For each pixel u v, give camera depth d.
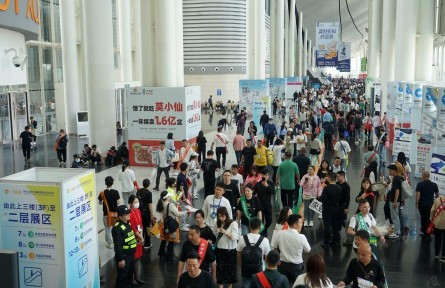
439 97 12.54
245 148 15.07
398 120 18.53
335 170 12.77
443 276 8.54
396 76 21.77
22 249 6.14
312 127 24.72
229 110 42.97
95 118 20.08
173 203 9.43
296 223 6.57
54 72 31.91
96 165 19.50
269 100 30.94
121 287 7.41
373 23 43.16
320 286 5.00
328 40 44.69
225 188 9.44
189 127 19.27
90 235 6.69
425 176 10.46
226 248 7.10
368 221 7.56
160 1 19.97
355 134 25.27
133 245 7.47
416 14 21.08
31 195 6.04
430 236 10.52
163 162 15.24
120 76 37.00
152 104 19.00
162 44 20.19
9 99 26.44
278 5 49.31
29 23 8.31
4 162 20.11
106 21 19.75
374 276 5.49
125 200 11.84
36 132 29.12
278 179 11.84
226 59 49.75
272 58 49.94
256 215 8.46
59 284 6.12
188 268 5.32
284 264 6.50
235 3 49.38
